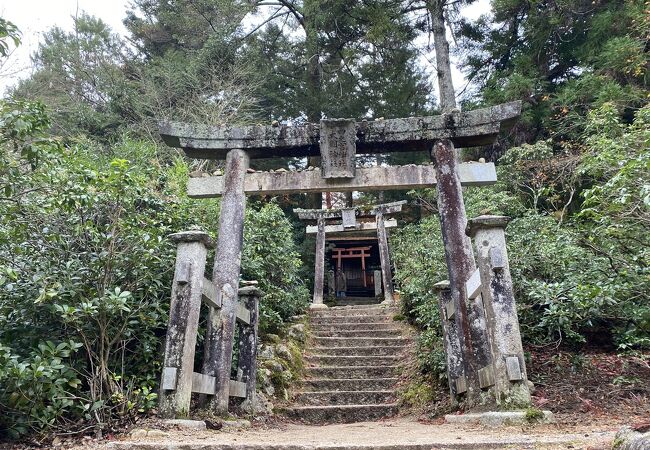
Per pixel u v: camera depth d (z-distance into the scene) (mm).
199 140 5492
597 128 5762
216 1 14148
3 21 3578
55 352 3396
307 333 9055
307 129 5520
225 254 5051
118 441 3008
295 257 9852
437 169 5312
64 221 4316
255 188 5461
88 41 16000
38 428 3354
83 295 4000
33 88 13508
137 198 4949
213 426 4004
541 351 5684
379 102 14406
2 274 3898
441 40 11711
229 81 13469
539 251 5840
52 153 3947
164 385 3678
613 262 5238
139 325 4449
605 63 8859
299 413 6047
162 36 15609
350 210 13148
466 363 4664
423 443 2658
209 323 4762
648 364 5043
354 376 7535
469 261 4938
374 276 16016
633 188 4535
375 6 11484
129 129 12852
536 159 8461
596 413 4129
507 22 11695
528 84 9594
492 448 2582
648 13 7602
